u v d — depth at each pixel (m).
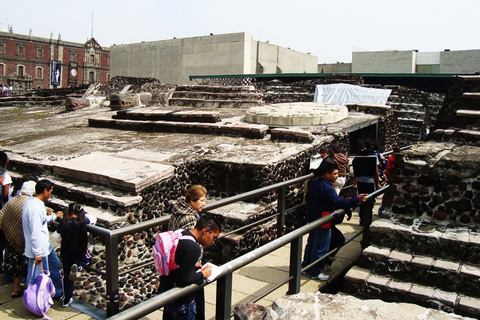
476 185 4.87
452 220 5.00
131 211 6.41
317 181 5.23
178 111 11.92
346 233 7.07
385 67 39.03
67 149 9.68
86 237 4.75
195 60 43.62
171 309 3.35
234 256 6.35
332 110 11.80
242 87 16.84
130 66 49.47
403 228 4.96
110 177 6.81
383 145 12.98
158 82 21.11
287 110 11.75
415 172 5.24
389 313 3.36
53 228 6.63
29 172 8.38
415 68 38.97
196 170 8.10
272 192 7.34
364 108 13.71
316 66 53.72
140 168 7.35
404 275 4.66
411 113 17.28
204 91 17.50
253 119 11.29
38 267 4.68
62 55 75.06
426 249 4.77
